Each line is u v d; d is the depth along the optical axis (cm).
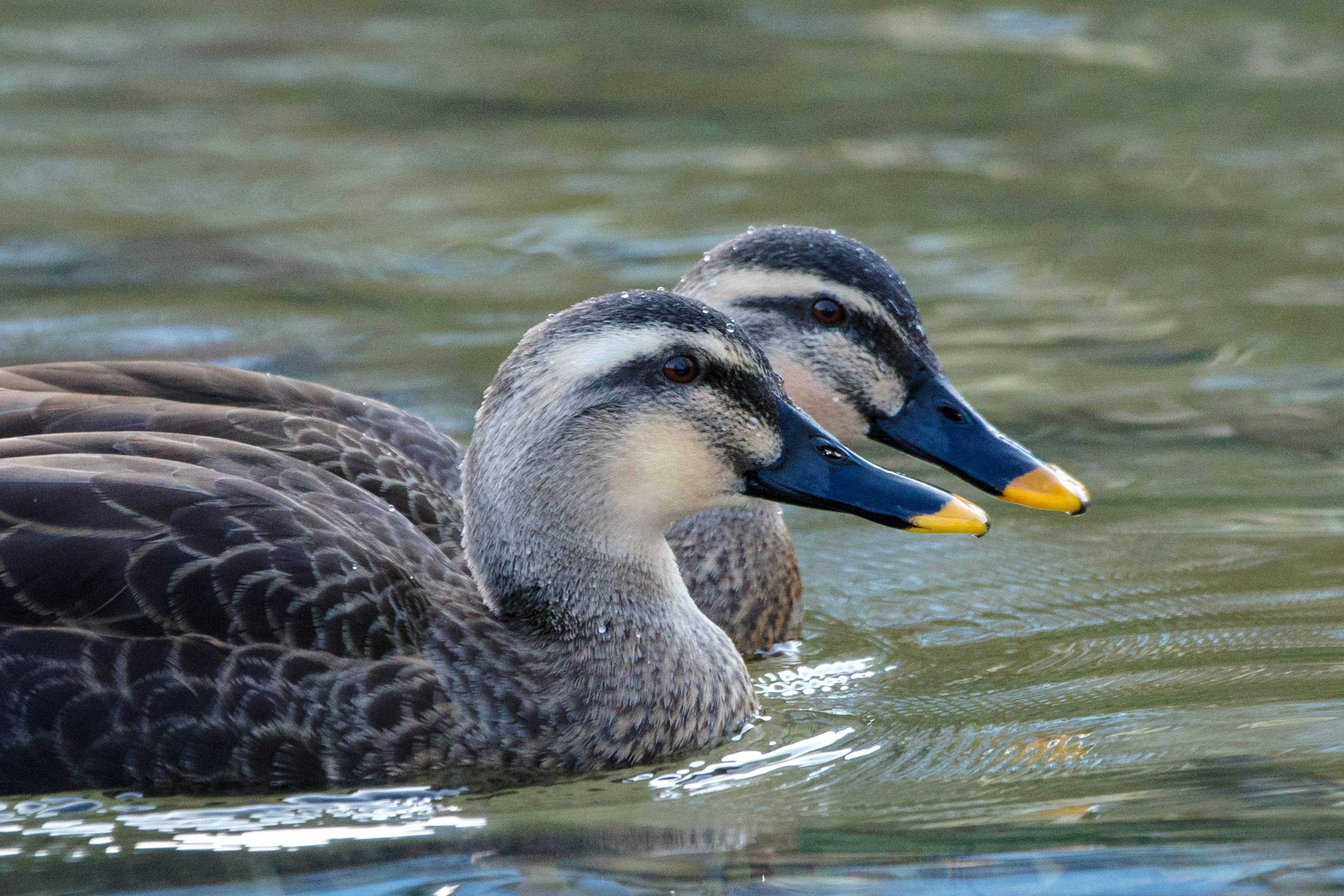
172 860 884
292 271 1928
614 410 1034
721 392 1045
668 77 2839
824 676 1167
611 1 3328
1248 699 1059
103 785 951
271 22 3180
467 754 993
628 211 2170
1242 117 2603
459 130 2544
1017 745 1015
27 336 1680
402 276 1916
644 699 1037
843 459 1061
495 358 1658
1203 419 1559
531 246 2028
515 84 2794
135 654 948
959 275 1959
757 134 2534
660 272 1930
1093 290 1908
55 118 2542
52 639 945
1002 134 2539
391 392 1562
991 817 911
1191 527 1355
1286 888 814
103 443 1044
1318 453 1484
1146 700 1073
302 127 2538
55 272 1897
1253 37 3020
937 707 1092
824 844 888
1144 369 1678
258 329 1728
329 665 974
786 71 2875
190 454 1056
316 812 948
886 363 1216
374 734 976
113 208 2153
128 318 1745
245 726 955
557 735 1012
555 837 910
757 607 1233
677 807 954
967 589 1291
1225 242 2072
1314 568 1271
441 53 2983
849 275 1216
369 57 2947
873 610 1270
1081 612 1233
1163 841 866
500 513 1043
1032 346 1742
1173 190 2283
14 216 2105
